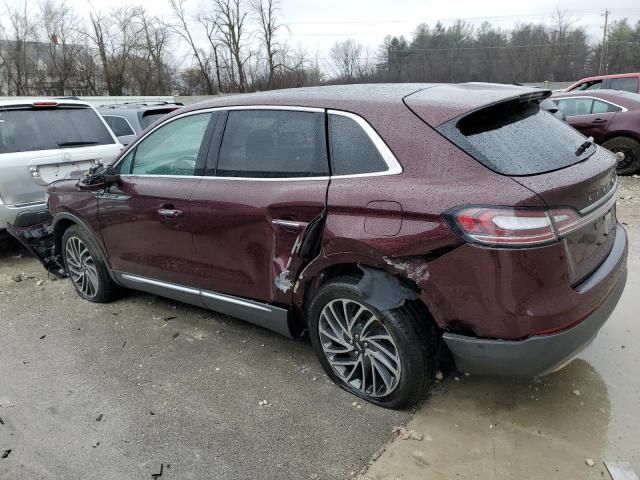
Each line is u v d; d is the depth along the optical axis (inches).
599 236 109.0
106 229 168.2
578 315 98.0
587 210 99.7
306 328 135.3
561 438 105.9
